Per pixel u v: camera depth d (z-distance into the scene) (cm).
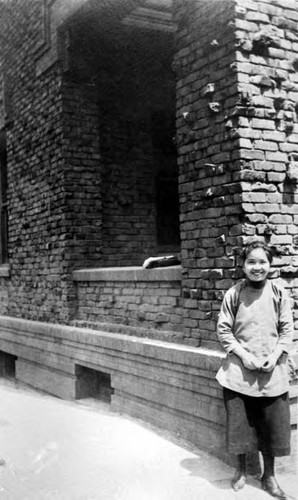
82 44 712
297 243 466
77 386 691
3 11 862
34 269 795
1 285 922
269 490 390
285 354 392
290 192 467
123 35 718
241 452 388
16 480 407
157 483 405
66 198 705
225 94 460
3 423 554
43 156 758
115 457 455
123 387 600
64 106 707
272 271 449
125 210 809
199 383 487
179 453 470
